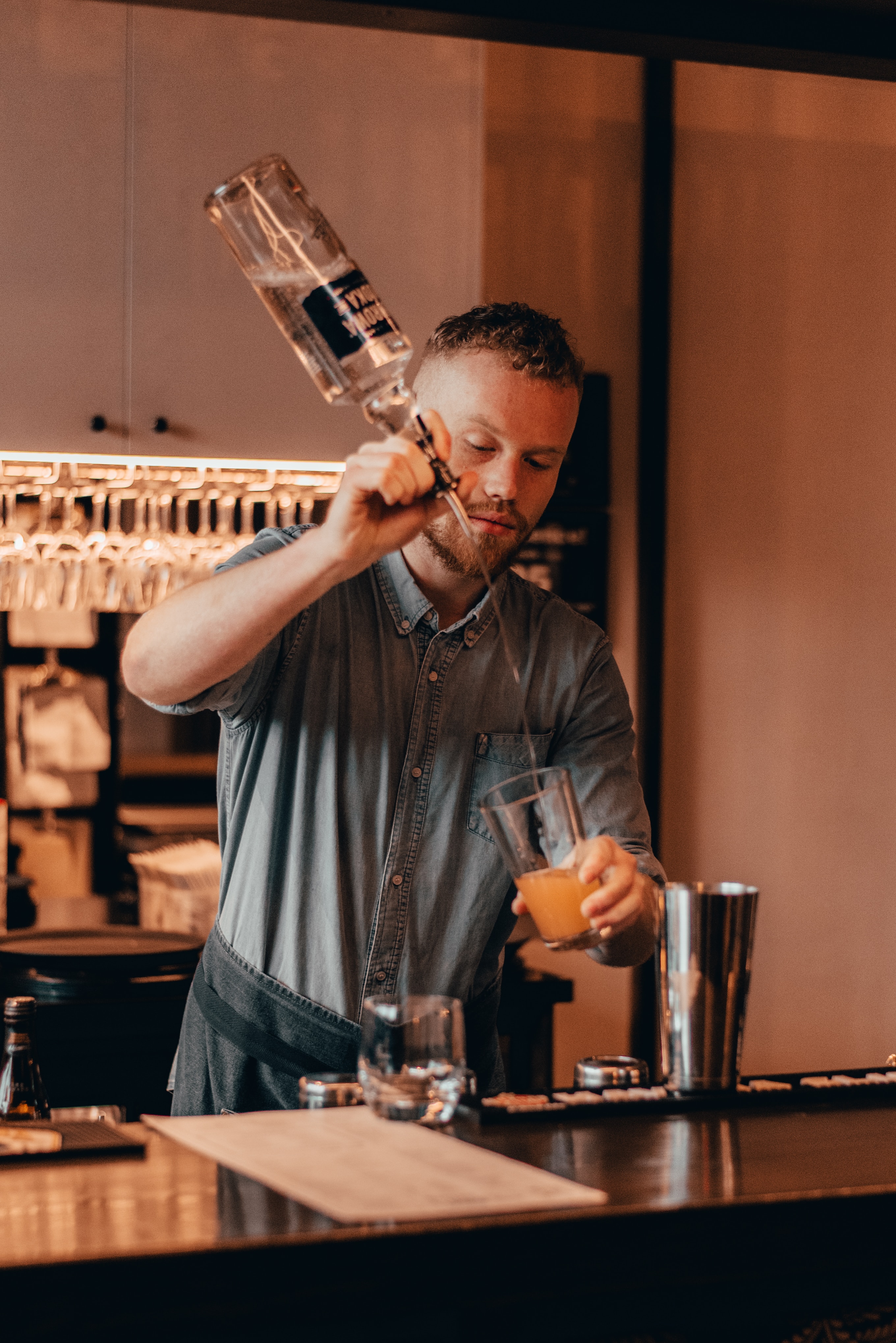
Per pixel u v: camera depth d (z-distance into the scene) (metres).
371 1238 0.89
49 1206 0.94
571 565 3.84
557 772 1.25
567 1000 2.64
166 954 2.45
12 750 3.87
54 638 3.92
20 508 3.68
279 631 1.38
